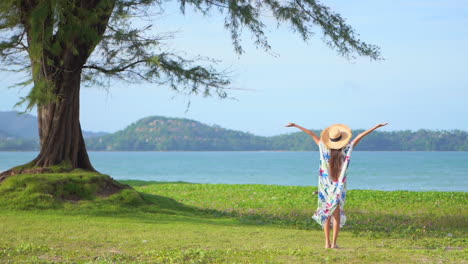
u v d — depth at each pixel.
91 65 15.98
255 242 9.55
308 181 54.41
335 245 8.57
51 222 11.58
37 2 13.95
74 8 13.94
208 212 16.56
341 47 16.17
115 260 7.27
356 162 119.62
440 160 133.12
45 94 13.48
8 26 14.12
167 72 15.80
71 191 14.66
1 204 13.43
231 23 16.61
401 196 21.11
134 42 14.99
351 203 19.03
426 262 7.28
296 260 7.34
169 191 23.78
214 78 15.70
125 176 64.44
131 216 13.88
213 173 74.19
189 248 8.51
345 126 8.40
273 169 88.81
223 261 7.24
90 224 11.48
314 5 16.12
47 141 16.03
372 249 8.66
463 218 15.26
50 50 14.22
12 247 8.14
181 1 15.22
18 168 15.87
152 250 8.12
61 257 7.47
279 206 18.45
